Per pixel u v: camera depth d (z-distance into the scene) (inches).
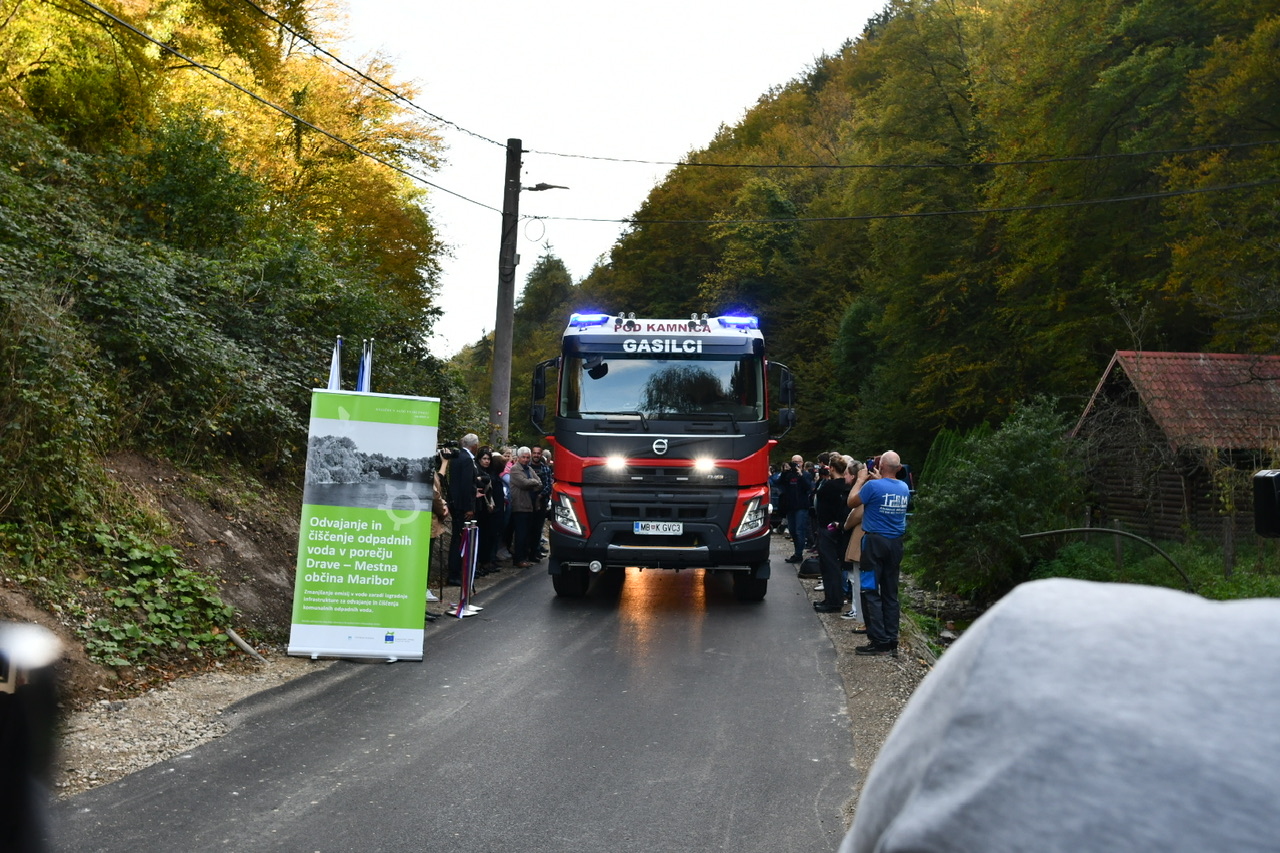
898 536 396.5
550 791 221.1
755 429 515.5
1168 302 1034.7
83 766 219.3
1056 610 30.0
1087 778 26.0
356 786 219.5
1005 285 1159.0
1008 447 804.6
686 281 2373.3
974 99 1328.7
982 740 28.1
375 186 1002.1
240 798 207.9
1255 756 25.0
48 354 345.1
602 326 536.7
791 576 683.4
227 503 443.5
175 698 281.6
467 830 196.1
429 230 1061.1
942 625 701.9
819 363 1891.0
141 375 454.9
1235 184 807.7
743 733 273.9
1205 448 823.1
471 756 245.9
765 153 2234.3
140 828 188.4
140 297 460.8
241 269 575.8
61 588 306.3
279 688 307.3
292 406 568.4
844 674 354.9
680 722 284.4
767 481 521.3
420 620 364.2
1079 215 1055.0
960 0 1430.9
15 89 608.7
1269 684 26.3
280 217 714.8
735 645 410.9
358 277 708.7
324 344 621.6
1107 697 27.1
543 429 530.0
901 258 1406.3
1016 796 26.5
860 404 1690.5
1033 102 1074.7
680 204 2368.4
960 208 1359.5
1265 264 850.8
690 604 531.5
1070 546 820.6
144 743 239.5
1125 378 961.5
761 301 2098.9
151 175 592.1
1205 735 25.7
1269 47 808.9
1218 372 914.1
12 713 67.9
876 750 259.9
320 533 362.6
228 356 488.4
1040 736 27.0
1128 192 1060.5
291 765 232.1
